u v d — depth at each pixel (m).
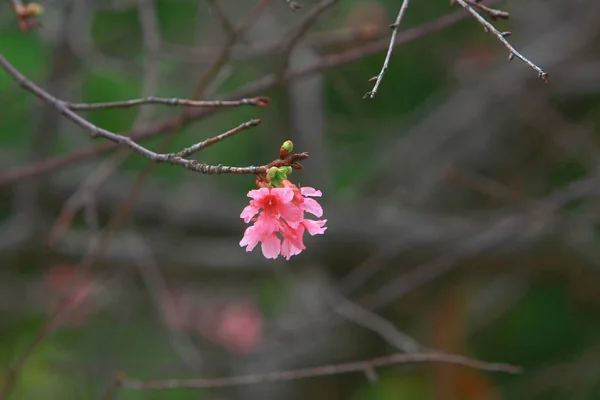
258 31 9.52
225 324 11.27
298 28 6.62
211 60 8.19
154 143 9.76
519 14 10.36
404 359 5.75
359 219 9.15
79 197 8.03
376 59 9.75
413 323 10.27
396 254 8.97
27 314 10.05
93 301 9.87
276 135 9.95
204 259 9.27
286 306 10.91
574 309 10.29
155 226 9.47
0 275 9.16
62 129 9.20
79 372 9.49
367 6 9.38
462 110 10.31
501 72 9.76
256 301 11.44
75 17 8.11
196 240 9.44
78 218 9.12
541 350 10.43
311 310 9.55
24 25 5.22
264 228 3.55
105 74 9.43
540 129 9.73
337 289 8.98
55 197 8.98
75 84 8.25
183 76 9.66
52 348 10.18
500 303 10.73
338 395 10.34
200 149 3.51
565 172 10.51
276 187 3.57
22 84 4.30
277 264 9.19
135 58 9.57
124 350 10.09
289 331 9.84
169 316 8.26
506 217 8.95
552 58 9.50
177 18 10.00
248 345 11.15
